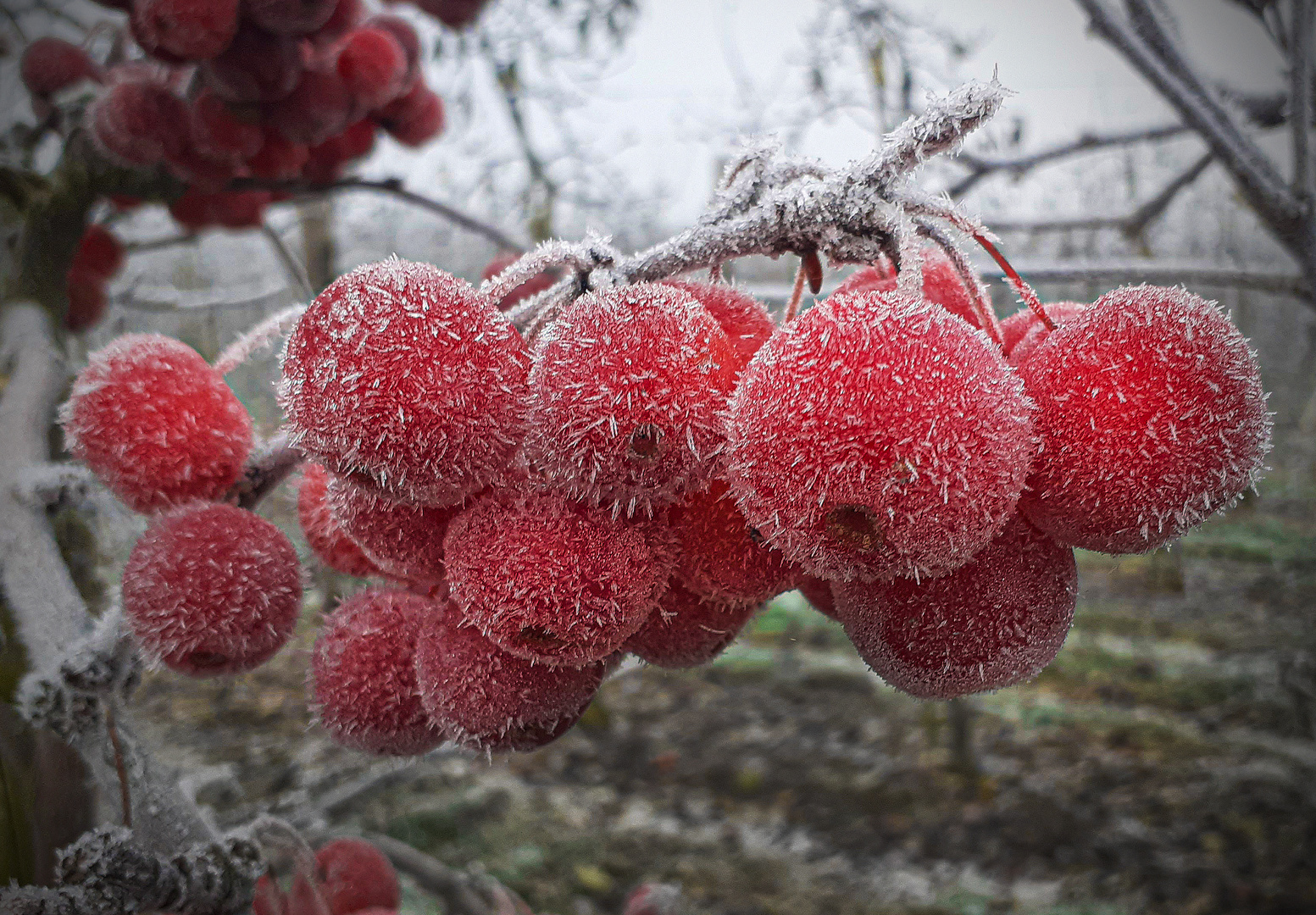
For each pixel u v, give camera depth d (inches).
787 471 3.8
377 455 4.0
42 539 5.6
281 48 7.0
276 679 33.6
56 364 6.4
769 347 4.0
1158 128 12.9
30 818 6.1
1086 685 43.8
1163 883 28.8
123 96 7.1
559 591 4.2
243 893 5.4
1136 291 4.3
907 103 16.4
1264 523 65.1
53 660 5.2
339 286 4.1
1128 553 4.3
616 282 4.3
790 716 42.3
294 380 4.1
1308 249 8.2
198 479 5.2
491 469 4.1
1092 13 8.6
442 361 3.9
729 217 4.4
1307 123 8.1
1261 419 4.1
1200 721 39.5
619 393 4.0
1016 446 3.9
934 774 36.4
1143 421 4.0
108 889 4.9
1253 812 32.1
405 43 8.6
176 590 4.8
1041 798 34.0
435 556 4.6
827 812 34.0
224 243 24.7
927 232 4.4
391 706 5.0
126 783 5.2
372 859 7.2
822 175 4.5
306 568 5.2
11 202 7.0
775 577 4.5
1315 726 36.0
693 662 5.1
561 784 35.0
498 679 4.6
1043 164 13.6
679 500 4.4
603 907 27.7
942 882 29.6
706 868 30.1
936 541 3.8
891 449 3.7
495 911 8.9
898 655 4.6
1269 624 49.0
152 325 18.0
